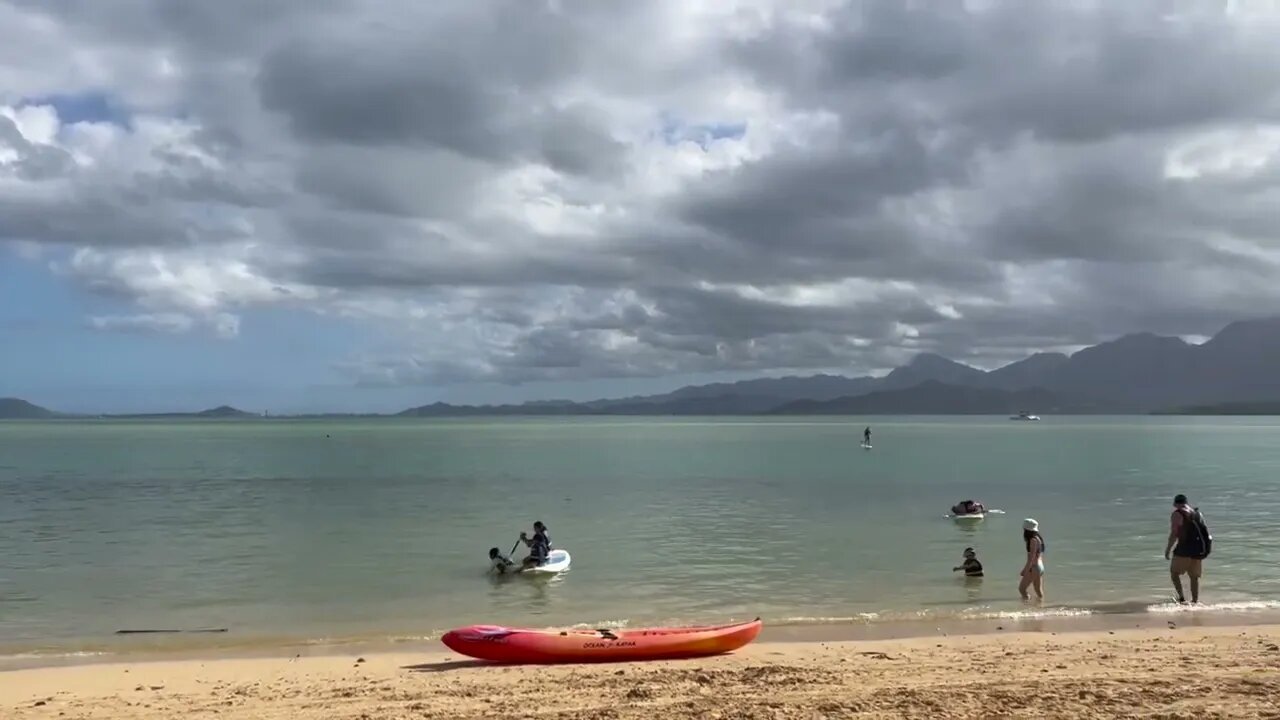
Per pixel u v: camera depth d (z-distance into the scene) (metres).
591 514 39.53
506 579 24.09
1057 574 24.14
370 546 30.30
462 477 63.12
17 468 72.81
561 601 21.30
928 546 29.58
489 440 148.00
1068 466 73.50
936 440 142.75
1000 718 11.17
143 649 16.67
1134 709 11.49
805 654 15.16
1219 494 47.81
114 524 36.41
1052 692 12.27
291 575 24.83
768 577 24.11
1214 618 18.56
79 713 11.94
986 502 43.84
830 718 11.15
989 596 21.33
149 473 67.19
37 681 13.80
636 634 15.23
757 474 65.00
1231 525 34.22
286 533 33.56
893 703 11.76
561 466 75.38
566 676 13.56
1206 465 74.00
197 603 21.30
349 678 13.77
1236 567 24.94
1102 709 11.48
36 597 21.98
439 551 29.19
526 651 14.84
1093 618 18.61
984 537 31.56
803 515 38.88
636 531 33.78
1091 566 25.31
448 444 129.62
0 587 23.28
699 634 15.25
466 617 19.61
